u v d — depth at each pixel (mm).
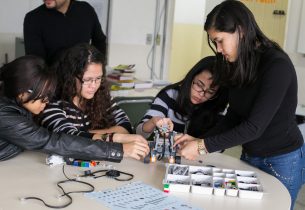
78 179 1320
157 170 1474
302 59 3709
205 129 1930
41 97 1393
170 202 1188
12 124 1373
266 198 1285
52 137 1432
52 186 1248
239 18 1331
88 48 1661
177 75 4676
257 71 1416
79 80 1654
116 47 4113
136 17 4164
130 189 1265
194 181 1345
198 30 4691
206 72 1765
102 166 1470
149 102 2820
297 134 1566
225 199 1250
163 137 1606
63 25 2826
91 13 2996
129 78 3316
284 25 3760
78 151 1444
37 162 1456
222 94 1834
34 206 1096
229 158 1698
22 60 1369
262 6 3830
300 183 1637
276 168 1562
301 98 3729
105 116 1836
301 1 3664
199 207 1172
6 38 3447
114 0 3982
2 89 1399
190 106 1883
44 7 2799
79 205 1123
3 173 1323
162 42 4434
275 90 1354
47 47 2816
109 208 1118
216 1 4039
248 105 1506
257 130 1388
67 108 1699
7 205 1090
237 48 1376
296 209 2646
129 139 1592
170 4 4367
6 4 3387
